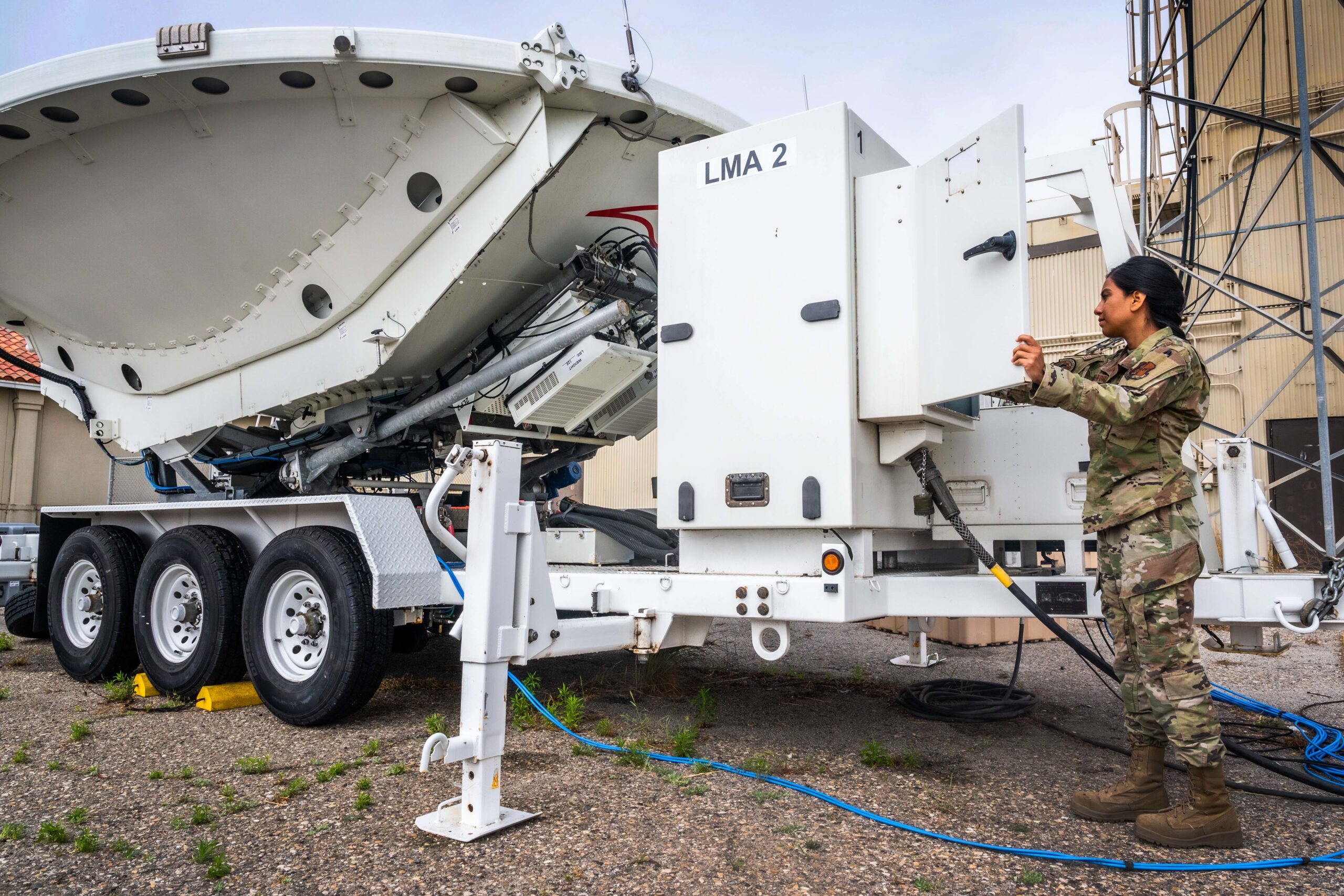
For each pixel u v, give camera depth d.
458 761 2.67
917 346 3.24
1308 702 4.81
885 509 3.52
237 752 3.65
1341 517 11.56
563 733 3.92
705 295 3.68
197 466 6.55
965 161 3.12
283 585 4.33
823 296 3.38
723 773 3.28
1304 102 4.14
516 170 4.32
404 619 4.18
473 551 2.77
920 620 5.05
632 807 2.88
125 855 2.50
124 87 4.25
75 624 5.56
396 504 4.20
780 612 3.27
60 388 6.93
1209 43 12.23
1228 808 2.59
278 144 4.56
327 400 5.46
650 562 4.79
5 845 2.60
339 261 4.94
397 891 2.24
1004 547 4.21
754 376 3.51
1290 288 11.83
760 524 3.43
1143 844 2.60
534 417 4.97
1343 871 2.39
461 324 5.02
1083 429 3.81
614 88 4.29
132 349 6.08
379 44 4.02
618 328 4.94
